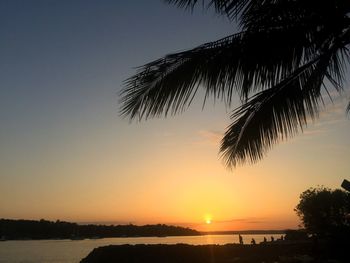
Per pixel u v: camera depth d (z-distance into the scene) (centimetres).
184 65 696
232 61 682
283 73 696
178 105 718
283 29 668
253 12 647
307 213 4212
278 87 746
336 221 4047
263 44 667
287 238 4334
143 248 2633
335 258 1992
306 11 652
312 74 736
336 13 650
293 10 646
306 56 704
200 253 2506
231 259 2330
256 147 828
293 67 694
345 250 2072
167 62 703
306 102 760
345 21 660
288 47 671
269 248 2548
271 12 645
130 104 725
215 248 2555
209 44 696
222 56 682
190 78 698
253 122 796
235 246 2600
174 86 703
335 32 671
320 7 646
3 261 7194
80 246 11744
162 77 706
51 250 10150
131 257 2512
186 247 2600
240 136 837
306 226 4275
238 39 680
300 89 751
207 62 689
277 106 767
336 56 714
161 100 714
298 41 670
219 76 694
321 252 2152
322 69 719
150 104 721
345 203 4056
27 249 10650
